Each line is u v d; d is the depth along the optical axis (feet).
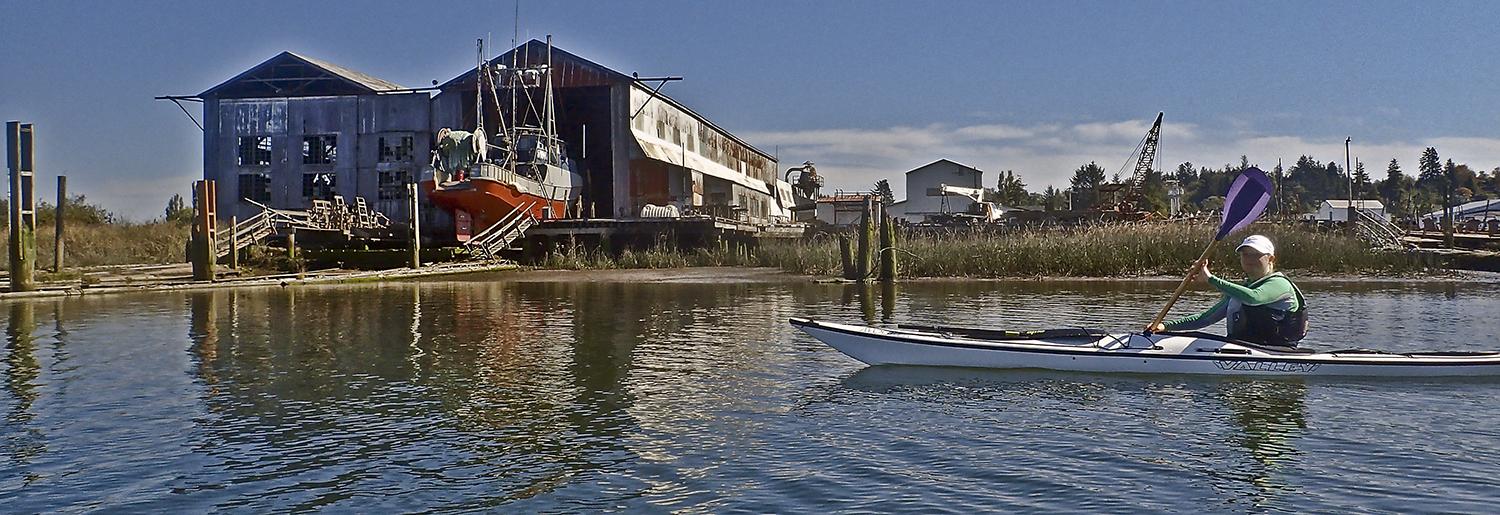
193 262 94.89
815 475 25.27
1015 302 72.43
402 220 167.73
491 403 34.40
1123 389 34.94
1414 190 471.62
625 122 171.12
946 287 88.12
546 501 23.62
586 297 80.18
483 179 142.82
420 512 22.98
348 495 24.22
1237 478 24.76
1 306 72.49
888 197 385.29
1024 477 24.93
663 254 133.08
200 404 34.58
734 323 58.44
